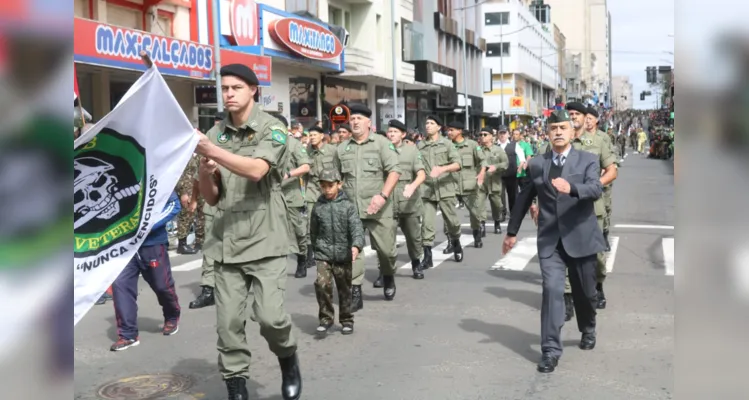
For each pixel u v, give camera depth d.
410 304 8.24
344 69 28.80
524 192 5.98
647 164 41.38
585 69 160.12
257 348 6.51
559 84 115.50
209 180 4.48
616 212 18.14
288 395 4.76
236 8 21.25
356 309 7.92
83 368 5.95
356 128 8.14
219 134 4.51
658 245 12.55
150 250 6.73
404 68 36.09
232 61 19.27
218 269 4.57
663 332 6.83
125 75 17.28
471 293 8.81
